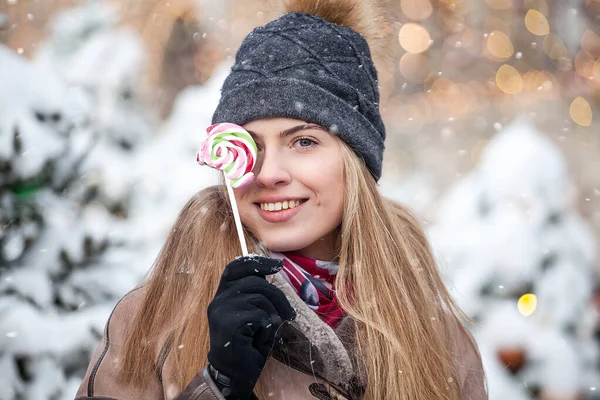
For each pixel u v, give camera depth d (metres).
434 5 9.81
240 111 2.68
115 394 2.58
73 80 6.62
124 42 6.93
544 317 5.51
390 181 9.91
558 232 5.70
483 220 5.77
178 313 2.68
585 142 8.98
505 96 9.77
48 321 3.86
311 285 2.76
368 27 3.12
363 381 2.72
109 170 5.05
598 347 5.61
